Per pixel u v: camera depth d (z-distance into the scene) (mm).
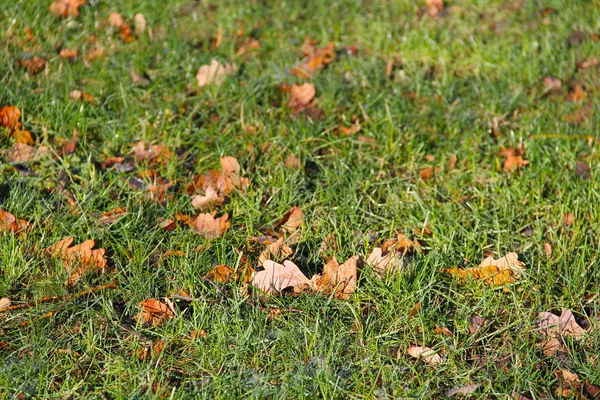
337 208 3580
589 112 4418
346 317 3055
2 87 4199
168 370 2818
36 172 3732
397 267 3160
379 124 4227
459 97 4527
